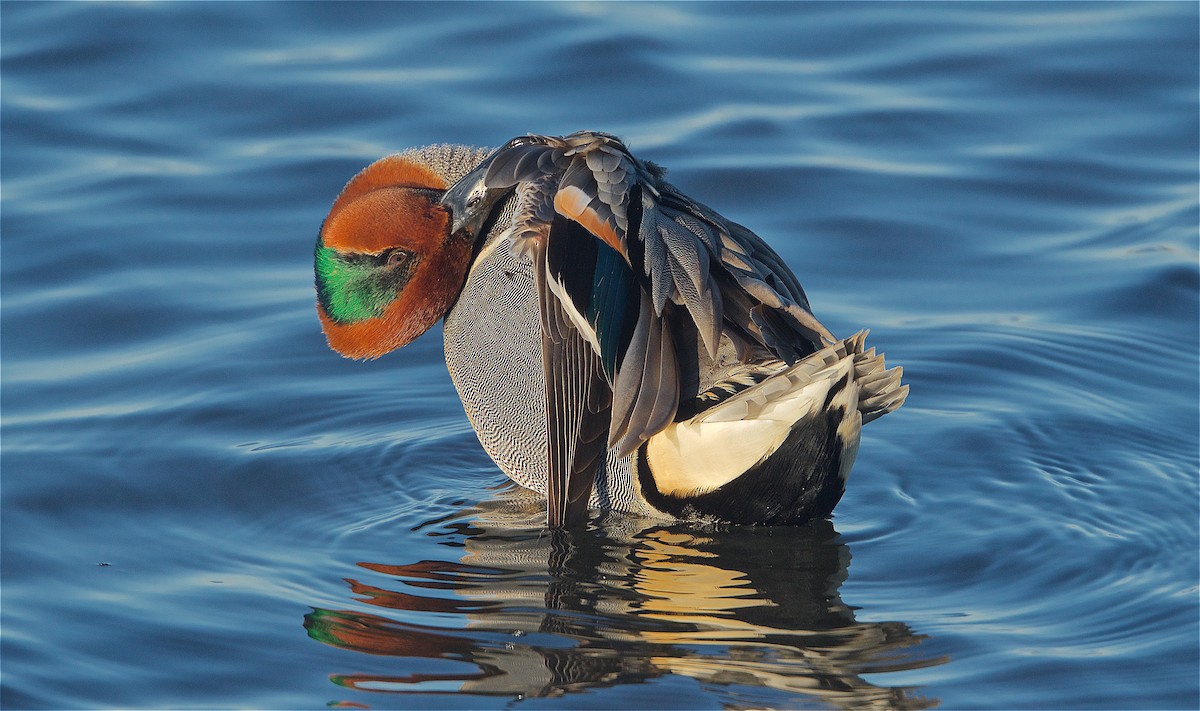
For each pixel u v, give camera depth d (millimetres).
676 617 9320
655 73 17469
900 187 15734
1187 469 11383
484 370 11133
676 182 15688
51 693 8570
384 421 12523
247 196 15555
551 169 10344
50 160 16047
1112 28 18203
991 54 17859
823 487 9844
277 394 12797
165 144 16297
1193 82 17141
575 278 9844
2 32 18031
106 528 10641
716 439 9773
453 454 11977
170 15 18438
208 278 14492
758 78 17469
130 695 8555
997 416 12352
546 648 8891
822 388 9305
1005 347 13383
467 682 8547
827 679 8531
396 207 11297
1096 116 16719
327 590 9695
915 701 8336
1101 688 8469
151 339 13617
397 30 18375
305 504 11070
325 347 13508
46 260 14578
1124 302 14078
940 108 16891
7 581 9859
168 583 9836
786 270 10711
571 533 10555
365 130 16375
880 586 9742
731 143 16281
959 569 9953
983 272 14602
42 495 11055
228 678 8688
